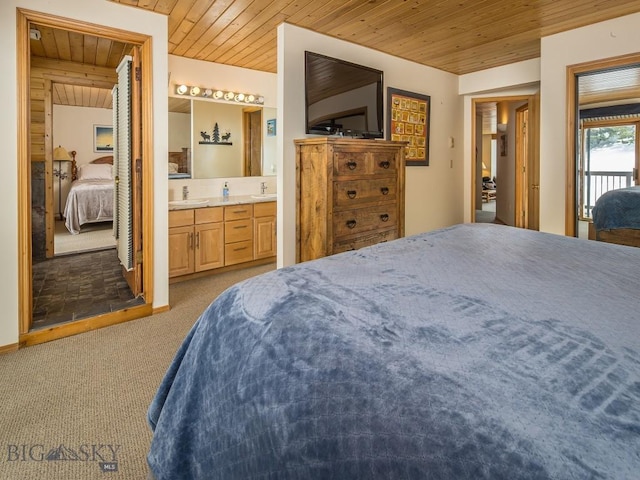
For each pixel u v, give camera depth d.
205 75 4.34
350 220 3.16
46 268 4.27
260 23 3.20
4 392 1.99
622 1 2.91
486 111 8.15
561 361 0.64
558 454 0.46
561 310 0.87
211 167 4.55
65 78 4.56
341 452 0.62
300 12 3.00
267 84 4.86
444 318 0.82
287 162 3.25
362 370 0.66
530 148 4.79
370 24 3.25
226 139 4.62
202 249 4.04
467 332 0.75
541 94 3.70
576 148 3.56
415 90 4.41
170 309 3.21
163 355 2.42
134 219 3.16
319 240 3.09
